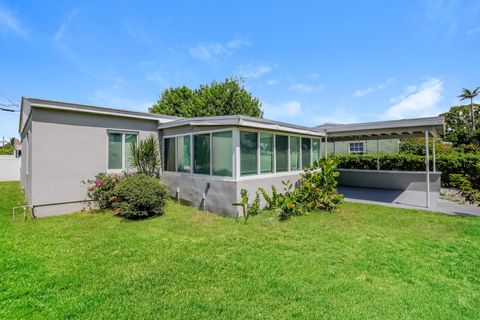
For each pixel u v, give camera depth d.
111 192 7.40
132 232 5.46
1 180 16.11
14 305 2.83
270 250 4.44
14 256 4.12
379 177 11.85
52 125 7.04
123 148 8.53
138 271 3.66
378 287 3.28
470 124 33.84
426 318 2.68
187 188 8.16
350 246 4.61
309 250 4.44
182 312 2.74
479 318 2.68
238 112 20.67
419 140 18.09
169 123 8.64
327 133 10.30
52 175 7.04
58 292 3.12
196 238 5.09
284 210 6.76
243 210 6.68
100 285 3.27
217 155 7.19
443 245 4.62
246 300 2.97
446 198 9.37
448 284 3.36
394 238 5.01
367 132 9.62
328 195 7.52
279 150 8.29
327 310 2.79
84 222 6.28
